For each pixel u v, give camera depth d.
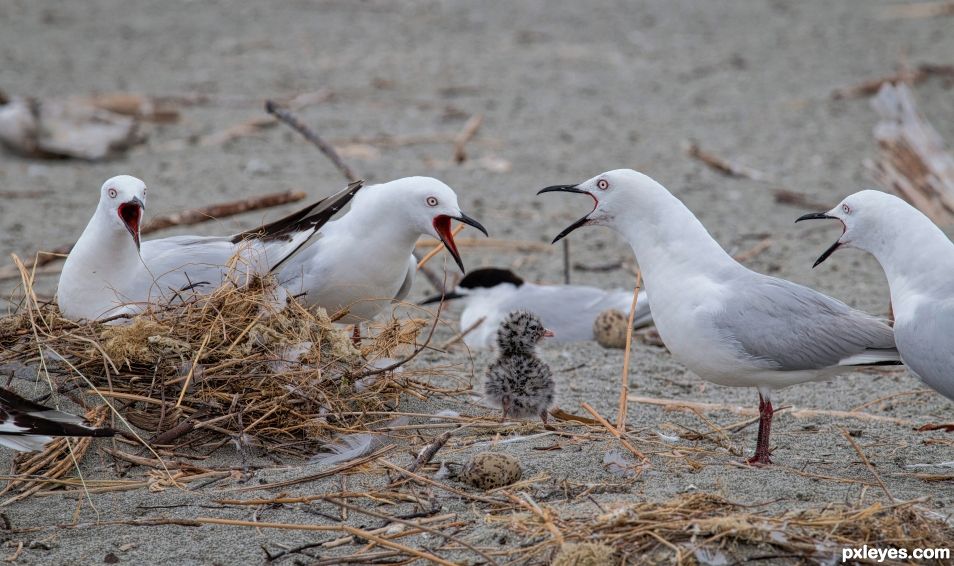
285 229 11.34
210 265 11.26
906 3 43.22
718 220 20.42
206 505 8.73
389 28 40.53
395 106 29.67
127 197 10.78
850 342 9.55
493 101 30.34
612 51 36.75
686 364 10.02
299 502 8.73
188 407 9.90
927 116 27.31
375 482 9.09
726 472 9.17
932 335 9.18
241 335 10.11
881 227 9.80
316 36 38.94
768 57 35.72
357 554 7.81
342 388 10.28
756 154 25.27
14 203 20.81
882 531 7.70
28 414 8.22
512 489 8.83
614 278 17.62
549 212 21.22
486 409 11.17
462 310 16.33
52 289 15.80
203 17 42.00
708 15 42.75
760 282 9.79
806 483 8.93
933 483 9.11
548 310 14.89
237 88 31.27
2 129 24.11
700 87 31.98
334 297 11.46
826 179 23.17
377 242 11.24
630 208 10.12
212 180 22.66
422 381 11.84
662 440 10.13
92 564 7.86
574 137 26.77
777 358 9.48
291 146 25.69
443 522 8.29
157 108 27.88
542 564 7.53
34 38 37.38
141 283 11.20
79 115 25.08
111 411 9.90
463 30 40.28
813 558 7.48
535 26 40.91
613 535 7.64
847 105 29.55
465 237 19.61
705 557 7.45
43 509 8.72
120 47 36.50
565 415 10.90
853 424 10.98
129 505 8.75
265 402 9.92
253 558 7.91
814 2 44.50
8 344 10.45
